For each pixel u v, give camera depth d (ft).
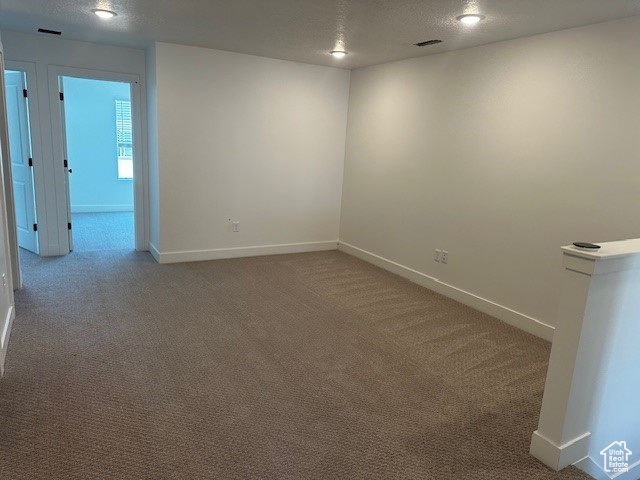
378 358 10.11
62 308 11.93
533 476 6.62
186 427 7.37
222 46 15.05
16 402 7.79
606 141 9.98
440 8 9.53
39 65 15.19
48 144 16.01
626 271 6.50
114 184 26.48
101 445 6.84
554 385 6.64
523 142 11.74
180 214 16.40
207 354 9.87
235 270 16.10
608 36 9.78
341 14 10.41
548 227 11.34
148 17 11.73
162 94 15.20
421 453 7.02
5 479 6.07
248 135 16.98
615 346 6.85
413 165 15.40
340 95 18.43
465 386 9.09
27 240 17.10
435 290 14.85
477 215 13.21
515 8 9.27
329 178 19.08
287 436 7.27
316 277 15.80
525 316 12.01
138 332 10.75
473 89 13.00
